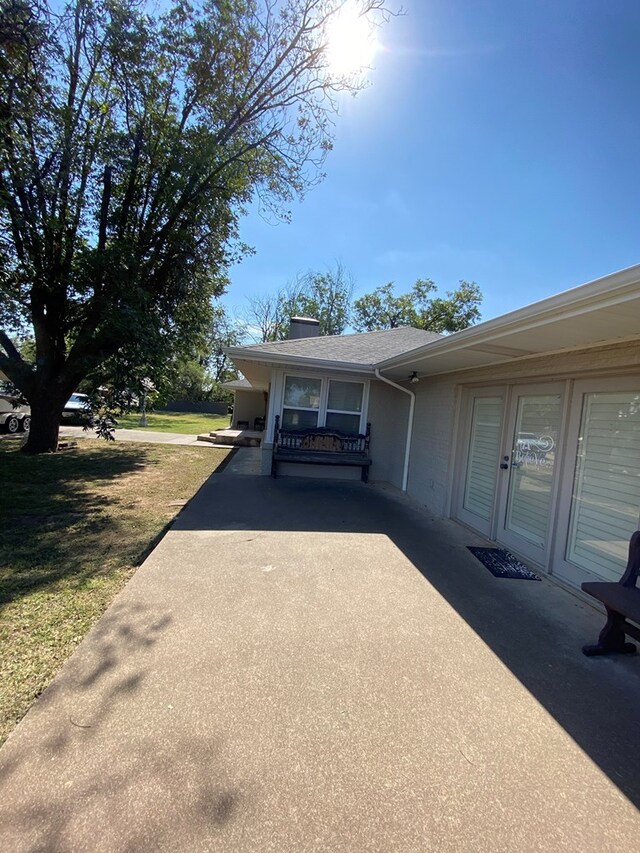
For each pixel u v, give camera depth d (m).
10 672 2.29
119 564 3.88
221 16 8.08
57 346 10.30
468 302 31.61
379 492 7.95
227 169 9.48
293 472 9.07
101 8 7.84
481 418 5.80
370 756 1.84
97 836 1.42
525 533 4.72
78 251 9.07
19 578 3.51
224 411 33.84
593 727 2.12
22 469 8.36
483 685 2.40
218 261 10.91
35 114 7.54
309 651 2.62
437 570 4.16
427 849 1.45
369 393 9.12
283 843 1.44
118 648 2.54
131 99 8.71
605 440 3.74
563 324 2.88
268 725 1.99
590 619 3.32
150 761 1.74
